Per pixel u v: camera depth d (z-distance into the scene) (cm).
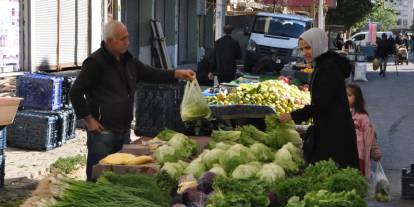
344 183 419
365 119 827
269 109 799
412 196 902
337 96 602
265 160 545
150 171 489
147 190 419
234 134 622
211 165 514
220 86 1114
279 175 486
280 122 638
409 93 2592
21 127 1072
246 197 388
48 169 943
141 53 2567
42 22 1571
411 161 1201
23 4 1477
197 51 3356
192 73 677
